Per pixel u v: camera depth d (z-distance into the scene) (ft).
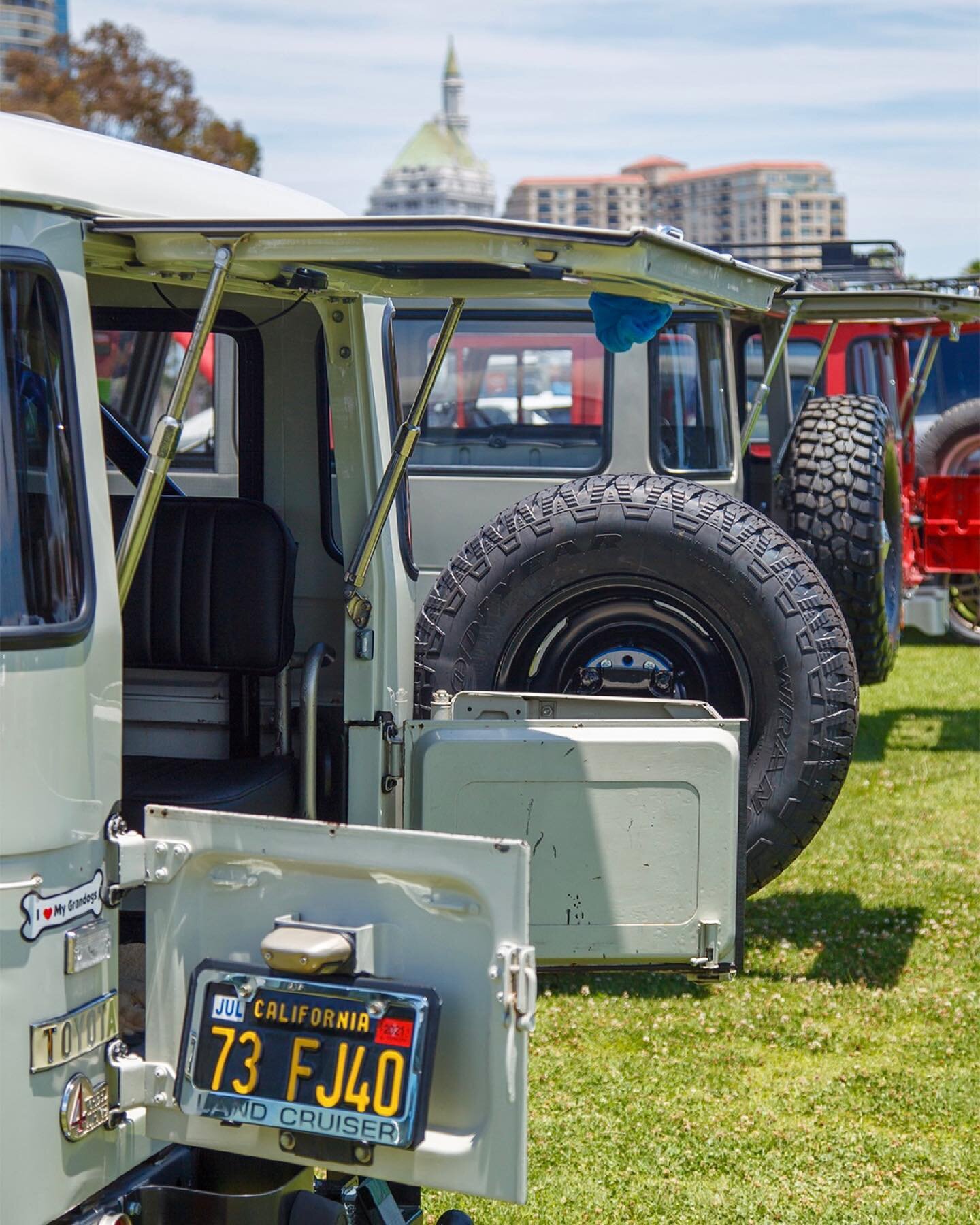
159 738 12.59
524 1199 7.50
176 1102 8.02
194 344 8.34
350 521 11.38
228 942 8.13
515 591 16.35
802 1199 13.01
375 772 11.34
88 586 8.02
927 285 28.66
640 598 16.94
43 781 7.55
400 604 11.89
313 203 11.21
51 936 7.62
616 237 7.95
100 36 96.12
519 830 11.53
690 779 11.59
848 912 20.83
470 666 16.42
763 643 16.52
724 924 11.69
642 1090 15.26
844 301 23.98
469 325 25.93
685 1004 17.67
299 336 12.78
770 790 16.62
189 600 12.00
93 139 8.93
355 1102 7.55
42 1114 7.54
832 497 23.21
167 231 8.18
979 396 50.06
